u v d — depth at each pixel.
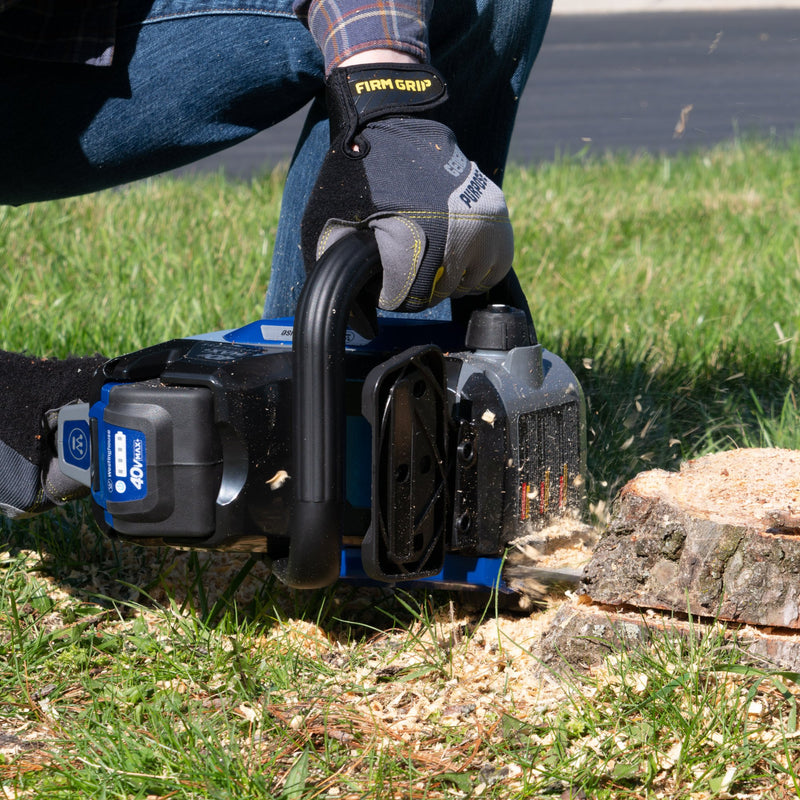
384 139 3.46
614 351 7.21
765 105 25.25
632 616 3.75
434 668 3.75
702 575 3.63
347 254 3.35
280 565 3.59
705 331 7.76
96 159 3.99
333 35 3.53
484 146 4.71
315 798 3.09
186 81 3.83
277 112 4.07
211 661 3.84
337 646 4.00
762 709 3.38
